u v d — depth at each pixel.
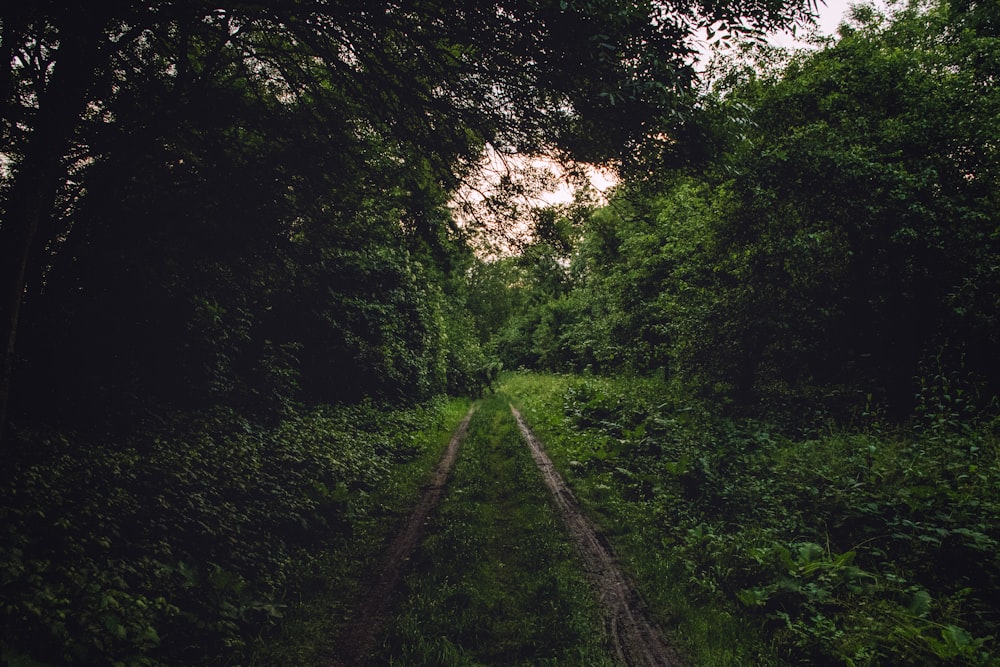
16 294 5.26
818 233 12.74
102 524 5.45
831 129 12.91
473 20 5.47
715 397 15.89
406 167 8.33
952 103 12.18
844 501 7.74
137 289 7.69
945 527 6.55
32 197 5.36
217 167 7.25
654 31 5.22
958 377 10.68
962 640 4.74
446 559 7.41
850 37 13.47
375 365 17.31
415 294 20.19
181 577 5.54
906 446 9.27
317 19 6.06
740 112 6.30
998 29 13.60
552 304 44.69
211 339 9.55
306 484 9.25
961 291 11.09
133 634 4.44
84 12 4.93
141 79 6.50
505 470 12.82
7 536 4.55
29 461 5.82
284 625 5.60
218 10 5.89
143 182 7.02
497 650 5.40
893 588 5.77
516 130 6.69
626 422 15.49
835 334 13.38
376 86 6.90
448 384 32.59
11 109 5.55
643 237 20.25
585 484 11.58
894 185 11.89
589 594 6.62
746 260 14.29
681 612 6.18
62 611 4.14
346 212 8.50
